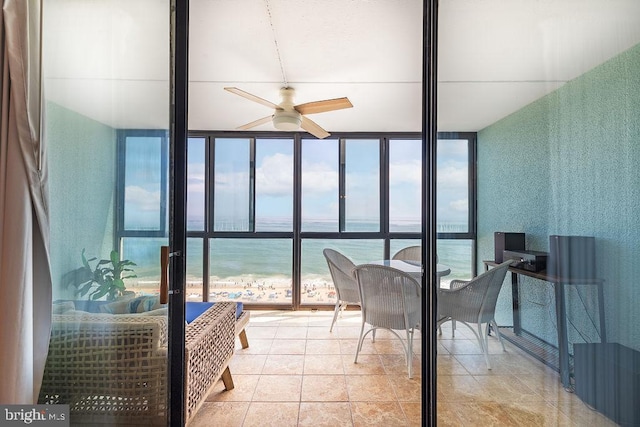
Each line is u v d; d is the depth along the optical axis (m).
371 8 1.82
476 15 1.40
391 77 2.63
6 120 1.12
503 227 1.40
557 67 1.33
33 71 1.16
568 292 1.33
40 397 1.27
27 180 1.14
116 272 1.37
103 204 1.35
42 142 1.18
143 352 1.38
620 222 1.26
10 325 1.09
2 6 1.10
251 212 4.23
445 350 1.45
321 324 3.51
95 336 1.35
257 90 2.90
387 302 2.41
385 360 2.60
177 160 1.40
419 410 1.93
